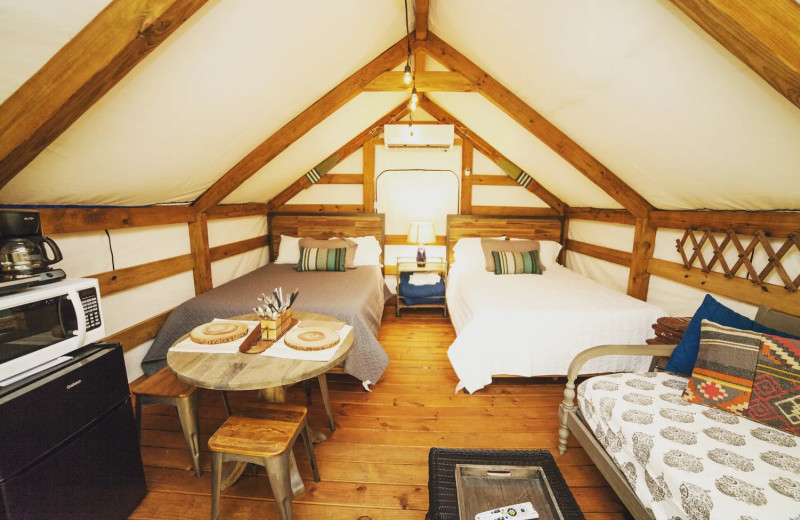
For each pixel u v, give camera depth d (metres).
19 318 1.06
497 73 2.54
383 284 3.99
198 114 1.84
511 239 3.91
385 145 4.13
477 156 4.26
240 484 1.58
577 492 1.57
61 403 1.11
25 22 0.98
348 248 3.80
